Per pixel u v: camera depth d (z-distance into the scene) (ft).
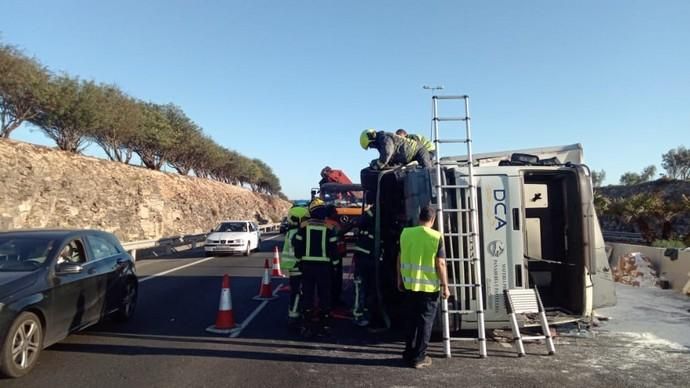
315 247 24.08
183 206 124.77
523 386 16.89
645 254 39.52
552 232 26.55
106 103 100.42
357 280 25.91
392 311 26.12
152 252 74.43
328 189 65.10
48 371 18.35
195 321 26.89
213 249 68.03
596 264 23.57
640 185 103.19
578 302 23.00
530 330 24.00
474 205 21.38
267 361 19.84
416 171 23.40
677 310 29.09
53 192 74.74
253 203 202.59
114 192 92.73
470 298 21.47
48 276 19.47
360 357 20.45
